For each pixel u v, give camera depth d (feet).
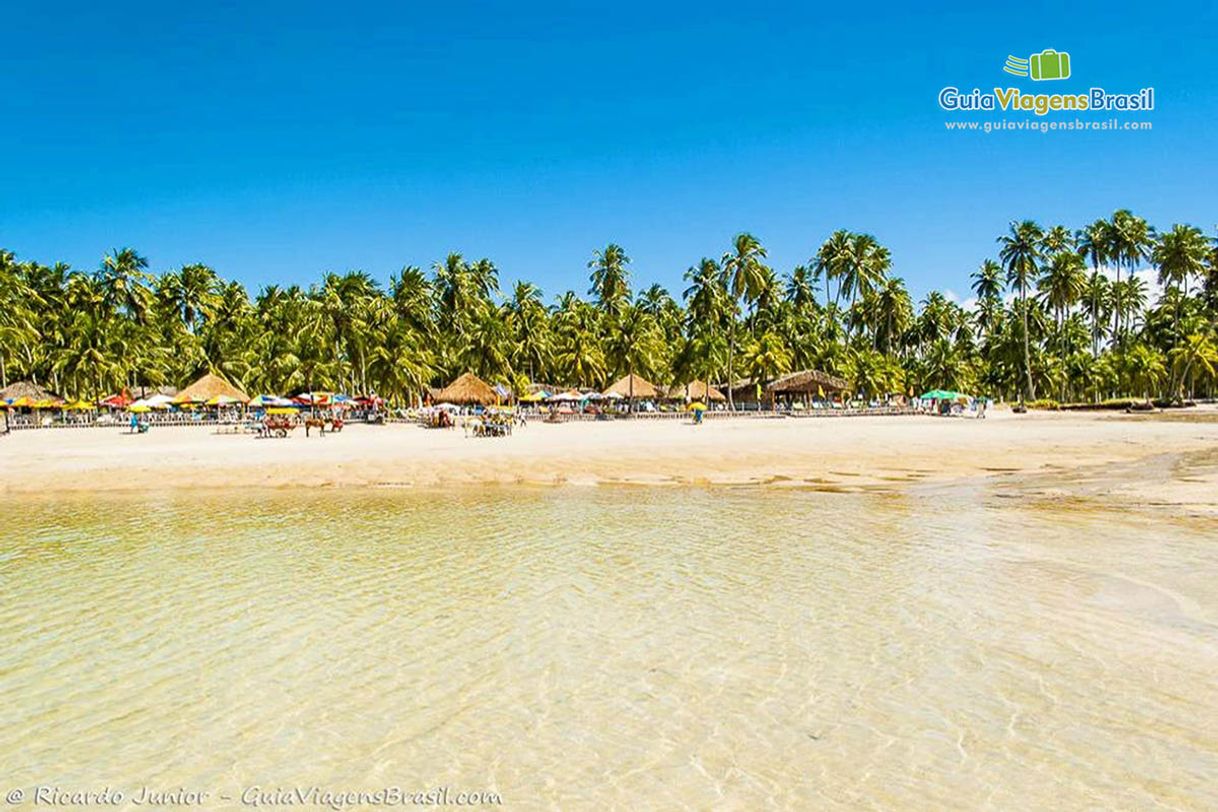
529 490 71.00
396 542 45.60
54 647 27.22
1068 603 29.96
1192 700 20.89
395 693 22.82
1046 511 52.37
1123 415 217.15
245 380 240.32
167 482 78.38
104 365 216.95
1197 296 295.89
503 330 261.85
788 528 48.32
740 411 255.70
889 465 87.25
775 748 18.94
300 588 34.88
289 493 70.59
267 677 24.22
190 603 32.55
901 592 32.24
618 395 243.19
